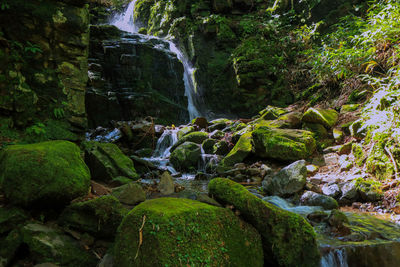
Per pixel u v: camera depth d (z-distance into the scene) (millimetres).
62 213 2633
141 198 3475
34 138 4359
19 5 4469
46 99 4723
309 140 5723
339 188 4340
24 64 4523
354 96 6809
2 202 2428
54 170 2641
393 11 5977
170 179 4426
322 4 11203
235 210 2467
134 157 6367
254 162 6160
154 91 11531
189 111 13180
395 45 5617
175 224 1966
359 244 2654
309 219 3348
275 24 12367
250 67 11297
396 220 3408
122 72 11062
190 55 13578
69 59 5055
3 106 4152
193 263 1904
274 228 2359
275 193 4562
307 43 10617
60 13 4836
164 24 15086
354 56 6500
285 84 10719
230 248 2143
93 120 9883
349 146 5363
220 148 6953
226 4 13367
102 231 2518
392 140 4312
